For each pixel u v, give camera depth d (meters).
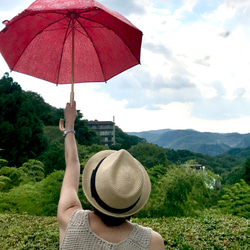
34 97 65.62
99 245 1.22
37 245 4.45
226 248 4.30
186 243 4.31
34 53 2.39
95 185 1.26
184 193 8.47
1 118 34.41
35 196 8.54
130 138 143.88
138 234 1.26
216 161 86.38
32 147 34.94
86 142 64.50
